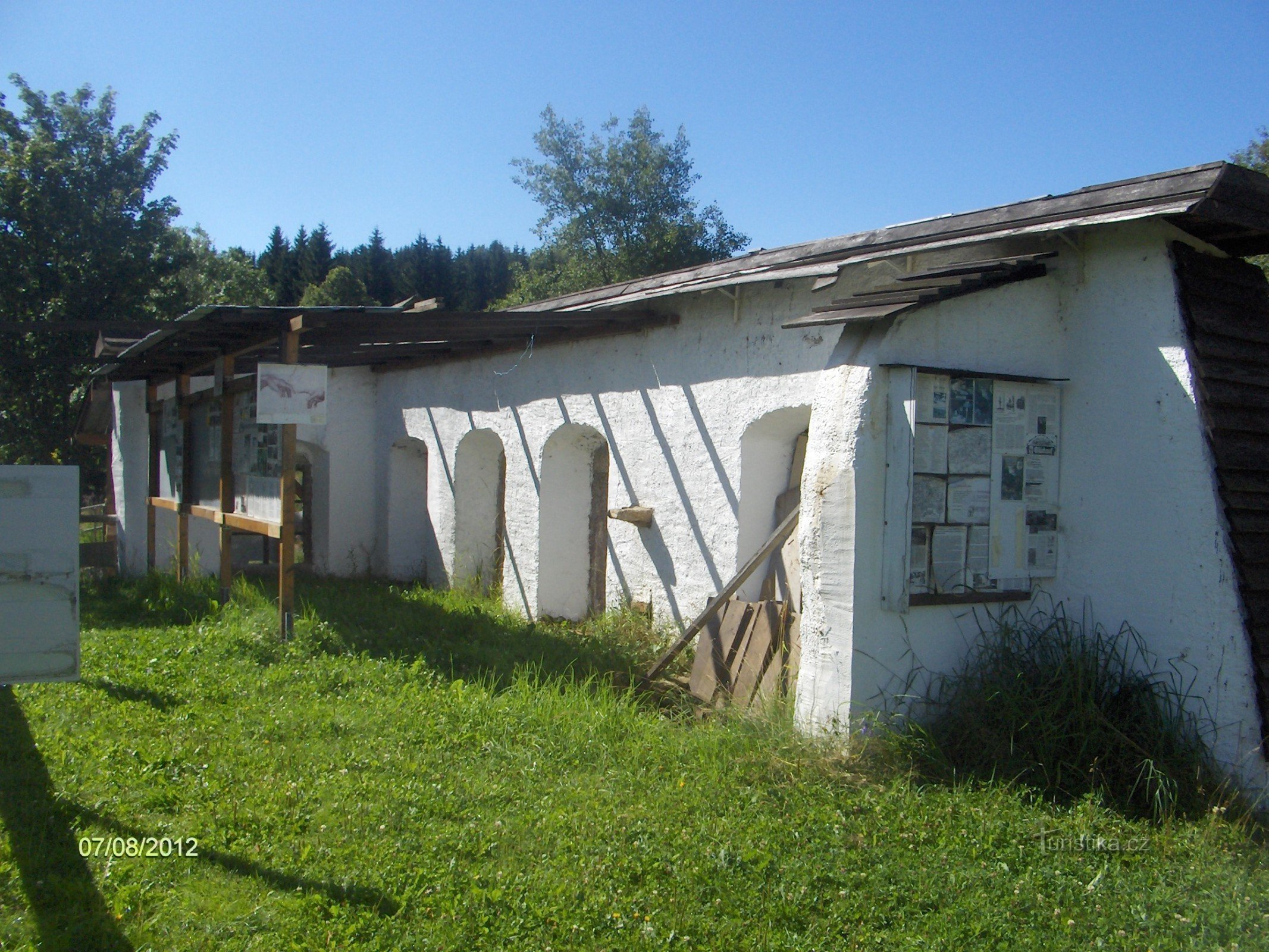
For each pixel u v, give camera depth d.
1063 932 3.35
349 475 13.06
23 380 17.34
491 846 3.84
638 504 8.56
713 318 7.72
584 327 8.73
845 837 4.00
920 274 5.25
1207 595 4.80
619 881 3.61
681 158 30.89
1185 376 4.90
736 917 3.39
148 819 4.02
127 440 12.14
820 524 5.05
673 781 4.64
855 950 3.19
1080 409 5.39
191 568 10.33
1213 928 3.41
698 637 7.00
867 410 4.88
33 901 3.33
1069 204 5.21
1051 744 4.65
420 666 6.85
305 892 3.44
